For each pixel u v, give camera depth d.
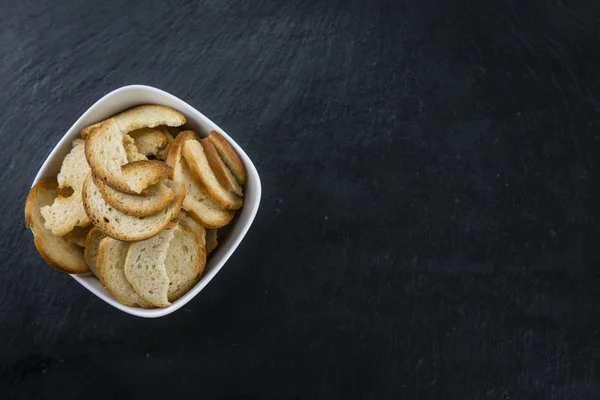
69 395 0.66
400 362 0.67
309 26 0.69
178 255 0.60
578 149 0.69
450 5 0.70
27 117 0.67
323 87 0.69
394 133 0.69
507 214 0.69
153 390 0.67
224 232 0.63
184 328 0.67
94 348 0.66
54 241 0.59
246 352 0.67
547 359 0.68
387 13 0.70
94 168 0.56
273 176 0.68
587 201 0.69
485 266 0.68
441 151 0.69
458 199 0.69
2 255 0.66
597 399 0.67
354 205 0.68
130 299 0.60
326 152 0.68
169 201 0.57
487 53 0.70
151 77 0.68
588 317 0.68
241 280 0.67
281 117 0.68
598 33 0.70
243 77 0.69
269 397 0.67
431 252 0.68
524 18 0.70
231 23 0.69
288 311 0.67
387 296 0.68
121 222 0.58
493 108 0.70
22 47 0.68
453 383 0.67
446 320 0.68
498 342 0.68
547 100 0.70
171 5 0.69
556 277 0.68
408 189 0.69
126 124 0.58
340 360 0.67
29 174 0.67
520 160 0.69
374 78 0.69
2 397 0.66
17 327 0.66
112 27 0.68
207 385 0.67
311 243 0.68
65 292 0.66
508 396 0.67
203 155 0.60
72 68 0.68
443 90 0.69
